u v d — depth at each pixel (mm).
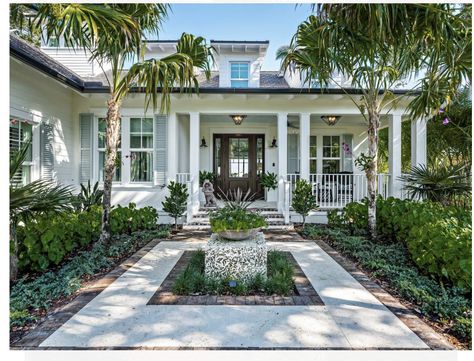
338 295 2988
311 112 7277
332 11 3783
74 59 8477
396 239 4926
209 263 3312
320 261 4141
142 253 4570
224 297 2943
